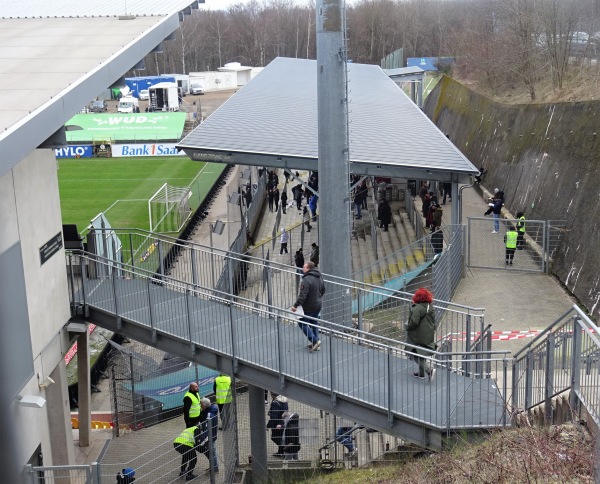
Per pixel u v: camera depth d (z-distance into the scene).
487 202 38.22
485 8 63.22
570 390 12.62
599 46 41.53
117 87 17.78
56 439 18.19
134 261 22.16
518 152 36.28
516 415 13.29
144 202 49.91
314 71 43.75
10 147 12.05
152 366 23.14
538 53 44.66
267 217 41.44
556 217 28.70
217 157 24.41
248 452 18.09
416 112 33.25
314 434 17.47
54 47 18.06
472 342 18.75
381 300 19.67
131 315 18.28
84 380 19.73
